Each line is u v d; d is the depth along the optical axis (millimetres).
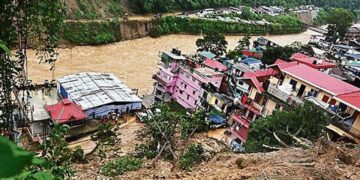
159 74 42219
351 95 23859
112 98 35688
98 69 49250
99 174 14891
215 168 13320
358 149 13547
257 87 30203
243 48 59906
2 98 9328
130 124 34000
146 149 20203
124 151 22641
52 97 36812
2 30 8656
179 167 15312
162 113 23422
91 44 59000
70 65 48750
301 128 18641
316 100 26016
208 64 42281
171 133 21078
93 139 27531
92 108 33812
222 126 31859
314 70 29766
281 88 28750
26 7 9094
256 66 45219
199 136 23828
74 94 35719
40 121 28641
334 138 21938
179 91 40750
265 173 11172
